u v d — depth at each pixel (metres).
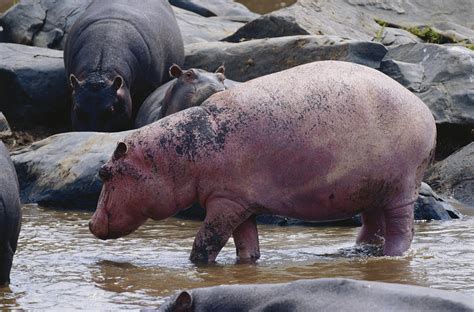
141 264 26.98
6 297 23.27
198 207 34.78
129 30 48.69
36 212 35.97
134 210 27.14
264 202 26.72
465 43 59.78
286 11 55.19
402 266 26.11
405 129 27.16
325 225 33.50
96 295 23.42
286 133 26.48
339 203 27.06
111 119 45.41
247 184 26.64
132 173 26.86
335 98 26.77
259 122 26.59
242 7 65.75
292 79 27.14
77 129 45.47
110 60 47.06
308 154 26.52
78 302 22.75
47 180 37.47
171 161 26.72
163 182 26.78
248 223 27.48
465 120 44.19
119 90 45.62
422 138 27.47
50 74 49.19
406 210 27.61
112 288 24.12
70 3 55.78
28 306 22.44
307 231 32.44
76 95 45.34
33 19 54.72
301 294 17.55
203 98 38.47
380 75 27.66
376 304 16.86
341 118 26.64
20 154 39.22
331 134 26.59
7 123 46.72
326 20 56.47
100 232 27.47
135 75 48.25
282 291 17.77
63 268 26.52
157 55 49.41
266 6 80.44
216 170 26.61
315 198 26.84
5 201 23.22
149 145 26.81
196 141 26.61
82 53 47.69
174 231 32.38
